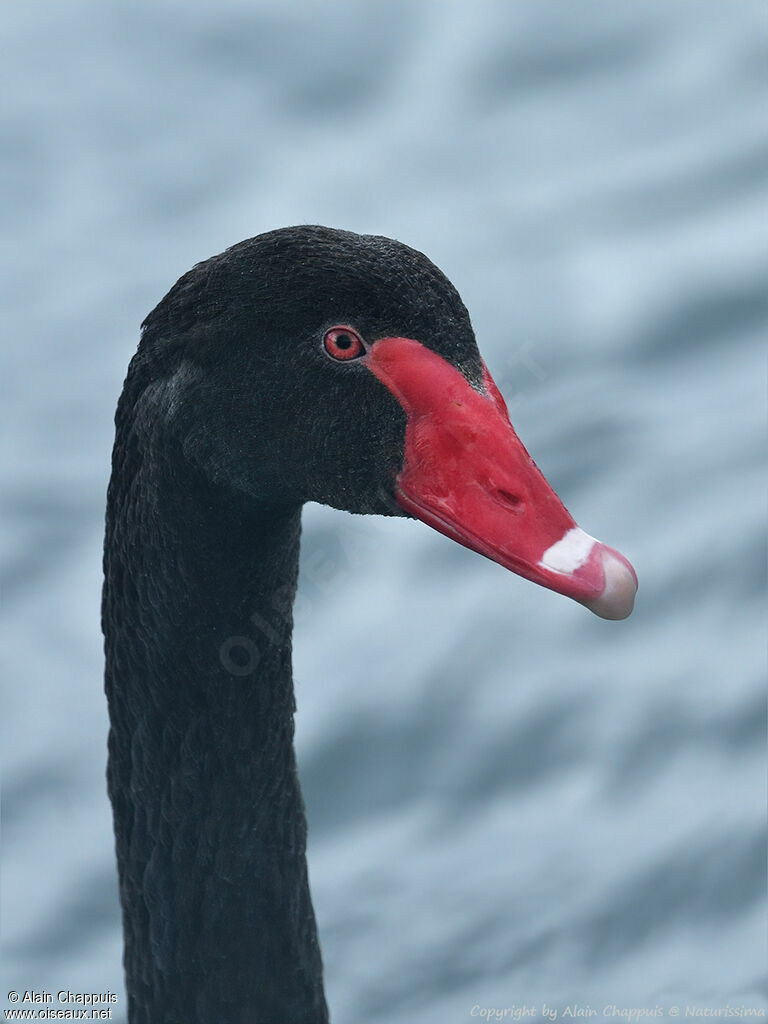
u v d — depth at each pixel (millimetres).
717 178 17734
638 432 15039
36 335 16797
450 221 17406
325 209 17688
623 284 16422
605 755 13055
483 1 20391
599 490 14602
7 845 12844
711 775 12844
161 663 8148
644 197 17562
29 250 17828
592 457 14875
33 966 12188
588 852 12609
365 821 12914
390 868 12672
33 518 14953
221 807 8352
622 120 18719
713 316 16047
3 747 13352
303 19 20359
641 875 12438
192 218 17906
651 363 15727
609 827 12719
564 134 18578
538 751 13141
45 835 12891
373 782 13078
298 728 13242
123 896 8750
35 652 13922
